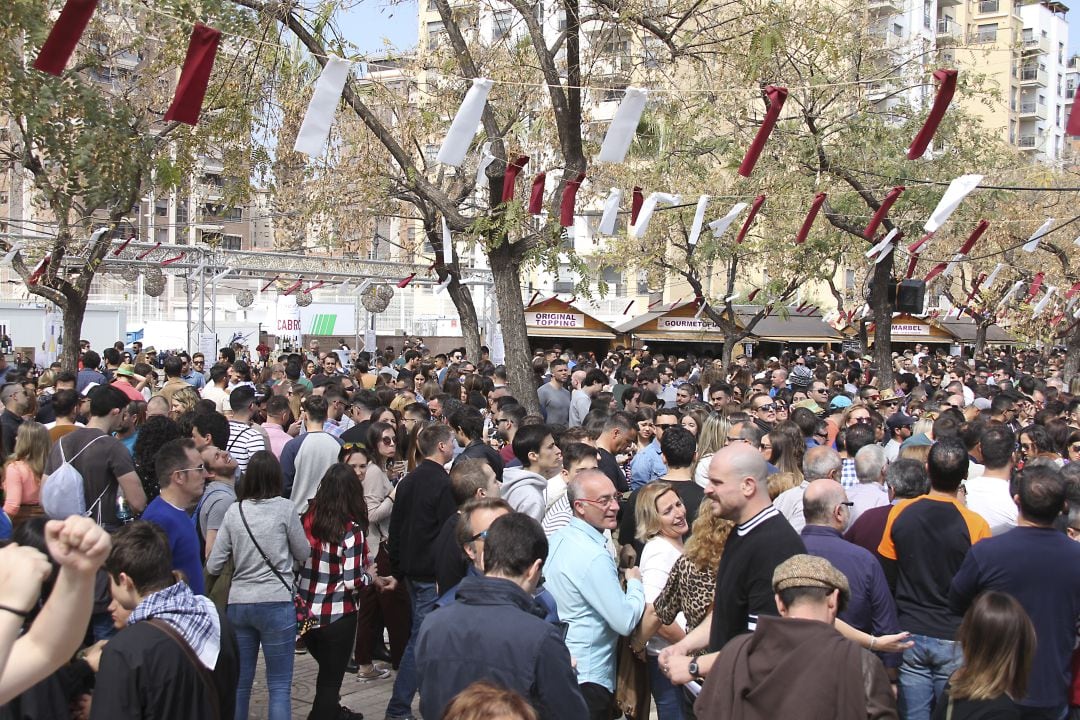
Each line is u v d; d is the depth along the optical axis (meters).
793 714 3.48
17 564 2.46
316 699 6.60
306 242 29.23
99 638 5.82
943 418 9.15
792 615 3.77
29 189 16.42
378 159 19.75
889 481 6.32
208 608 4.26
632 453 10.23
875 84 18.41
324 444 8.40
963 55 40.53
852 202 18.14
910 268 17.25
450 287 21.73
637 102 7.64
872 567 5.39
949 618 5.67
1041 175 24.89
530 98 18.59
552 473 7.21
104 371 15.91
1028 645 4.34
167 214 29.28
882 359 18.20
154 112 13.91
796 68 16.50
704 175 20.45
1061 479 5.34
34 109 11.88
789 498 6.87
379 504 8.10
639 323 32.97
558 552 5.35
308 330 29.66
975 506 6.93
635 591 5.46
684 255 28.34
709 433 8.59
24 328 25.92
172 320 33.75
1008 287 31.27
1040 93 52.50
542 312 31.69
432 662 4.03
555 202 12.09
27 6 10.78
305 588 6.53
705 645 4.97
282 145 14.26
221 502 6.89
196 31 6.35
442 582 6.29
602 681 5.28
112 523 7.11
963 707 4.39
